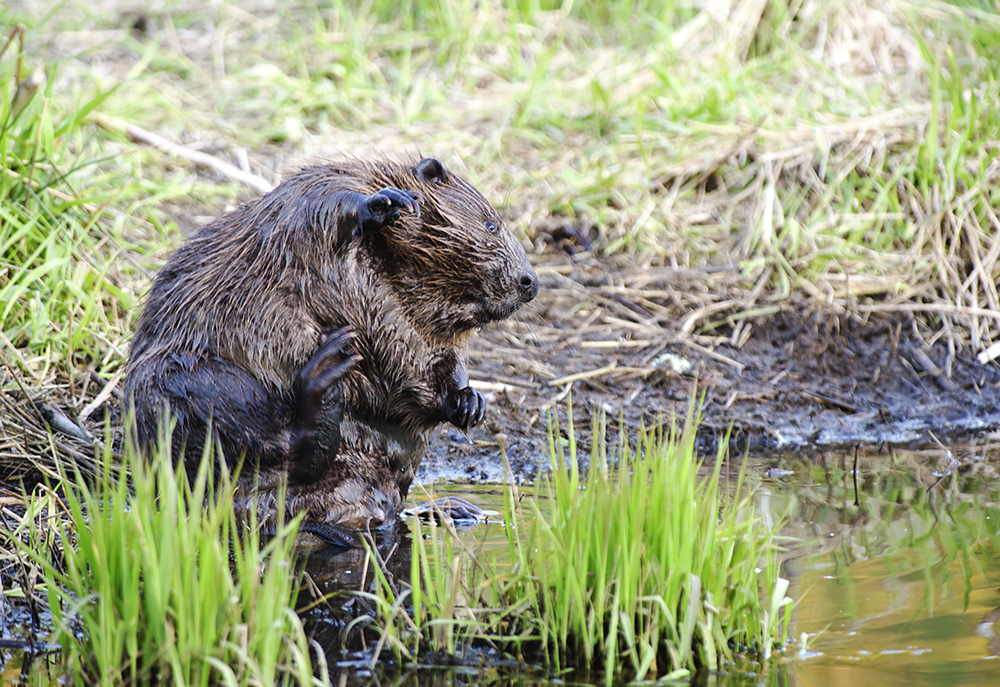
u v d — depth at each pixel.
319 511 6.66
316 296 6.46
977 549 6.14
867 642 4.98
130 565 4.76
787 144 12.15
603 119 13.11
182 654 4.48
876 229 11.37
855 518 6.74
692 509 5.05
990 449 8.49
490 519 6.84
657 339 10.14
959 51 14.07
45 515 6.48
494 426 8.74
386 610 5.06
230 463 6.41
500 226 6.96
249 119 13.43
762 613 5.18
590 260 11.30
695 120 12.87
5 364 7.54
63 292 8.93
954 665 4.72
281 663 4.75
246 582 4.82
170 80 14.34
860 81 13.53
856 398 9.59
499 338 10.12
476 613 5.20
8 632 5.32
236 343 6.43
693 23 14.91
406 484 7.18
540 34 15.41
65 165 10.34
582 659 4.94
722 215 11.81
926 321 10.59
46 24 15.67
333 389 6.38
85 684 4.68
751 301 10.56
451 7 15.45
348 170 6.77
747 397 9.44
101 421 7.95
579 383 9.47
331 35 15.21
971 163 11.54
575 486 5.20
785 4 14.80
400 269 6.69
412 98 13.47
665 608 4.83
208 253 6.66
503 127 13.02
